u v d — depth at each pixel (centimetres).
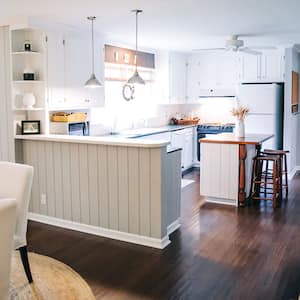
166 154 424
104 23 500
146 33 582
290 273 346
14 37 482
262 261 372
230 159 563
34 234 452
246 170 573
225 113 867
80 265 368
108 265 367
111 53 646
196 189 664
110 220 443
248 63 784
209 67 833
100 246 416
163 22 500
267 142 736
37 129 502
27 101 485
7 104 491
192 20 485
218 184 575
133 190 423
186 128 822
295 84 789
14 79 487
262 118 738
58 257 387
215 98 866
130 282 333
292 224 479
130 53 699
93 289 322
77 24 505
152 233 416
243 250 399
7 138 498
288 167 750
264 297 306
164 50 783
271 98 727
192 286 325
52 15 450
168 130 746
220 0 388
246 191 580
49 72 491
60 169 473
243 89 748
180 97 840
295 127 802
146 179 414
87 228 461
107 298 308
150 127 796
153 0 386
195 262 371
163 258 382
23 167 322
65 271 355
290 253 390
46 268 362
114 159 431
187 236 440
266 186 635
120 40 653
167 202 441
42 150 484
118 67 686
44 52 484
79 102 539
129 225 430
